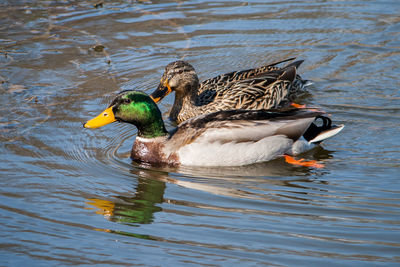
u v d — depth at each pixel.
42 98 14.98
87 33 18.66
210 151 11.99
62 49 17.70
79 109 14.51
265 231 9.69
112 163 12.32
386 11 19.84
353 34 18.45
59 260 8.94
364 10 20.00
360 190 11.09
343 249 9.17
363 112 14.41
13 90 15.35
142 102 12.20
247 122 12.11
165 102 16.06
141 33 18.75
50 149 12.66
